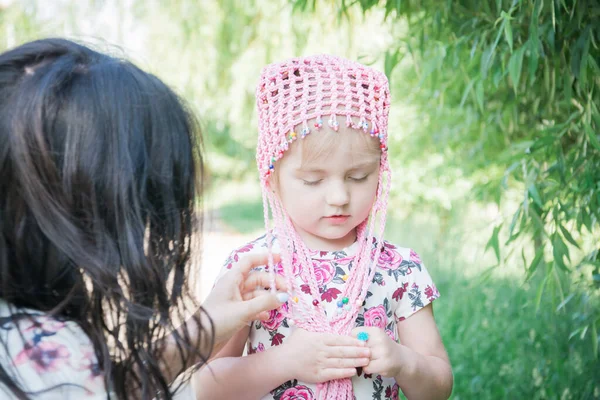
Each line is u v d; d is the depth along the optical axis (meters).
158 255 1.08
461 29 2.35
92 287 1.06
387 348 1.45
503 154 2.51
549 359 2.64
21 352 0.97
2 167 1.00
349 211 1.50
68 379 0.97
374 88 1.52
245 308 1.34
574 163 2.11
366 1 2.42
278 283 1.54
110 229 1.03
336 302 1.56
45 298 1.05
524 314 2.99
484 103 2.84
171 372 1.20
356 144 1.46
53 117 1.01
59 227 1.00
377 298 1.60
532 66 1.95
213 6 5.60
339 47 3.77
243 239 8.49
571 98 2.22
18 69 1.05
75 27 4.32
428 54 2.83
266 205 1.58
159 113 1.08
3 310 1.03
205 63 5.98
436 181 4.57
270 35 4.84
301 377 1.47
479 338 3.08
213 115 7.02
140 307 1.04
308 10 3.43
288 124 1.46
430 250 4.72
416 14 2.60
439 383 1.54
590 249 2.50
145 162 1.05
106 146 1.02
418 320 1.63
